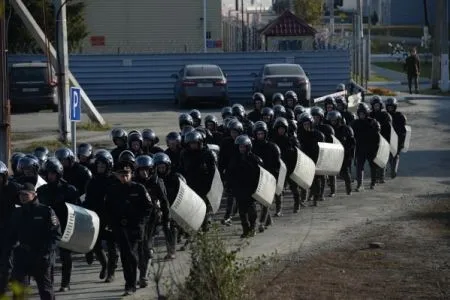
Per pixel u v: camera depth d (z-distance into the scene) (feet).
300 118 111.45
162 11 309.83
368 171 137.69
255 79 237.66
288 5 454.81
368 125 120.88
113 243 76.28
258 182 90.22
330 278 71.87
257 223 97.50
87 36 302.04
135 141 92.38
